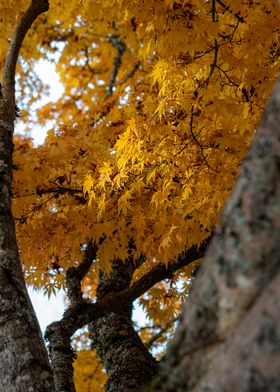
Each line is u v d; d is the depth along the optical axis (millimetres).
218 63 4367
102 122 5523
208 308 1379
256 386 1184
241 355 1235
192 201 4223
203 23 4109
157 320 5035
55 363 3631
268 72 4180
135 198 4445
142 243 4445
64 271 4656
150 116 4293
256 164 1426
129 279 5078
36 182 4375
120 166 4152
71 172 4508
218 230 1438
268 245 1339
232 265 1364
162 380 1419
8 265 2725
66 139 4711
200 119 4137
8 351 2426
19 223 4465
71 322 3922
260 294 1302
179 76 4203
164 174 4184
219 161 4102
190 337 1396
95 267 4711
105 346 4484
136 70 8641
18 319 2533
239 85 4305
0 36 6750
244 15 4402
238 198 1424
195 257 4473
